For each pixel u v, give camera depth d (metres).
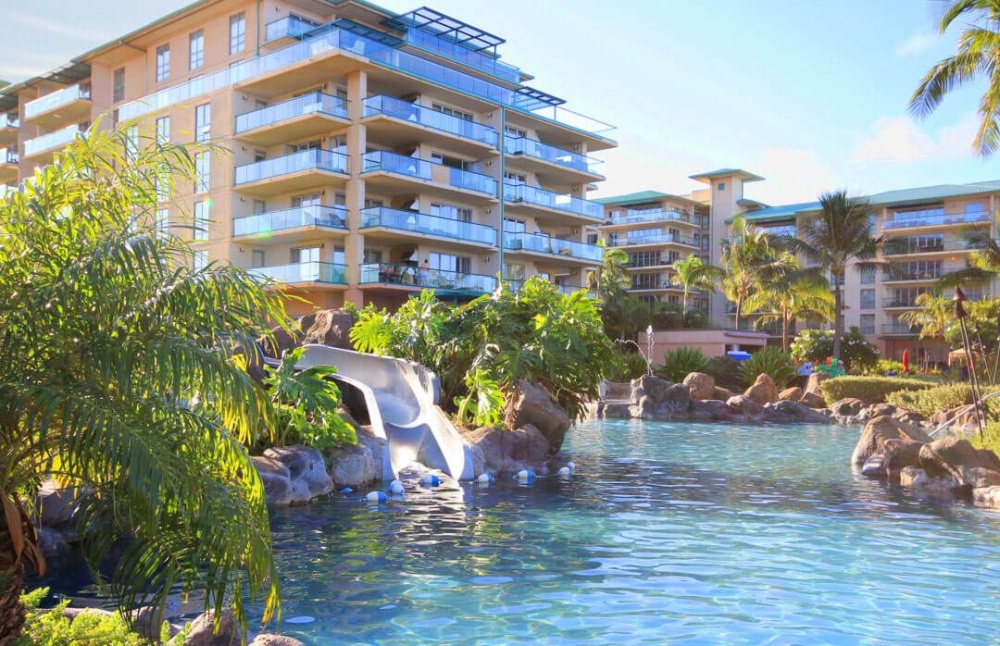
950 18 25.20
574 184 57.81
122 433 3.81
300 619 6.16
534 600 6.69
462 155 47.62
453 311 18.56
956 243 73.62
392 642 5.67
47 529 8.23
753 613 6.37
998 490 12.02
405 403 16.72
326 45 38.50
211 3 42.81
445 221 43.31
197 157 5.07
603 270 73.19
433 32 46.97
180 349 4.00
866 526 9.98
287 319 4.71
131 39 47.19
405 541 8.92
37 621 4.77
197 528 4.09
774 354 43.06
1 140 62.09
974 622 6.16
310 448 12.40
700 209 94.50
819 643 5.67
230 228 41.00
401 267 41.09
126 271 4.10
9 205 4.45
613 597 6.79
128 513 4.20
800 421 30.02
